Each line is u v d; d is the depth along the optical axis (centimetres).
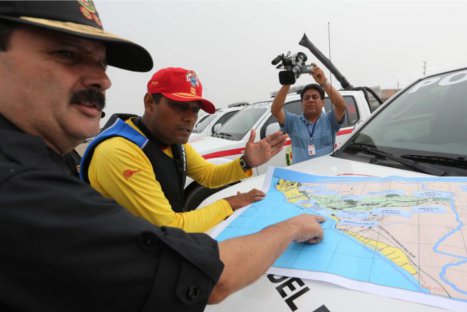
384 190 113
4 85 57
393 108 173
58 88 60
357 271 71
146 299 48
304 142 288
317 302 64
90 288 45
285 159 380
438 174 118
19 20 52
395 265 71
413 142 143
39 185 47
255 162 176
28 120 60
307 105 285
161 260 49
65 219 46
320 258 79
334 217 99
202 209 126
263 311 65
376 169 138
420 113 154
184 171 173
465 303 58
